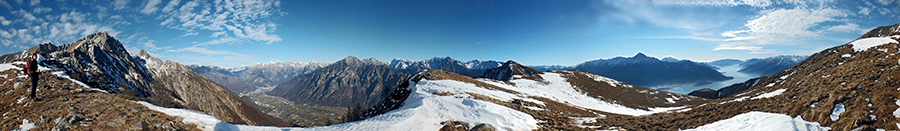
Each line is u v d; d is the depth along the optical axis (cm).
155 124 2320
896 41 7044
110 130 2092
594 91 10019
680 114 2975
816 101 1953
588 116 3709
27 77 3406
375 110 6128
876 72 2316
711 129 2139
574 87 10356
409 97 5259
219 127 2492
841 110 1723
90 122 2181
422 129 2348
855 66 3462
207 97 12800
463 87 6525
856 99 1755
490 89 7044
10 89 2922
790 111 1977
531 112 3594
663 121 2752
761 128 1830
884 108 1539
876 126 1487
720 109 2738
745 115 2205
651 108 8125
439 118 2894
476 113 3175
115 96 3133
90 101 2792
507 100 5006
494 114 3125
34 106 2498
